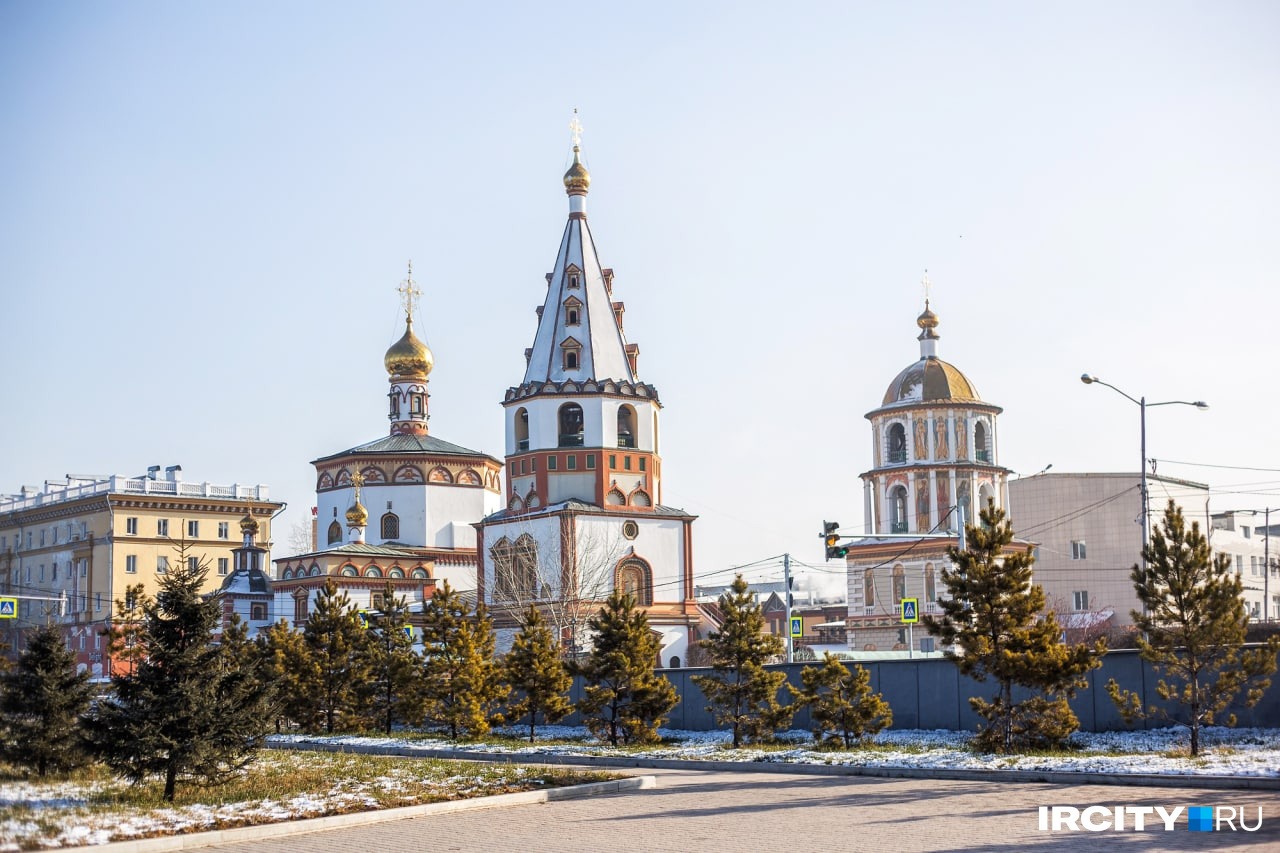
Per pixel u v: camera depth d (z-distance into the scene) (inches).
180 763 1071.6
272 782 1182.9
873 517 3641.7
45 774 1264.8
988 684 1801.2
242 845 887.7
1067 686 1467.8
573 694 2305.6
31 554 5083.7
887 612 3570.4
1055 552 4205.2
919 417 3572.8
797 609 6082.7
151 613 1115.9
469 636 2053.4
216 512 4877.0
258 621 3929.6
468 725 1987.0
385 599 2335.1
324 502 4138.8
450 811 1046.4
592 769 1364.4
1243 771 1120.8
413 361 4237.2
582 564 3316.9
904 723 1892.2
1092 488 4195.4
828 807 1024.9
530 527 3442.4
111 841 864.9
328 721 2198.6
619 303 3612.2
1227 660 1392.7
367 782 1194.0
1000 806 1001.5
